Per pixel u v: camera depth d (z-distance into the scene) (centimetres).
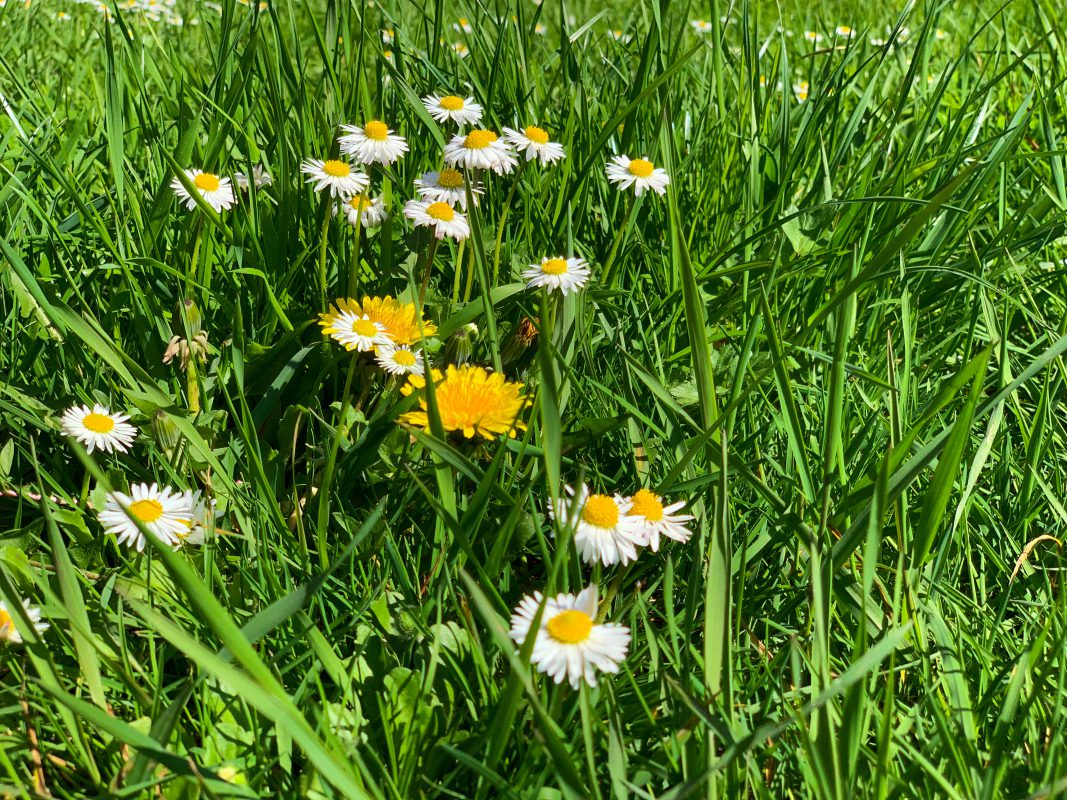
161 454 35
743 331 42
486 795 28
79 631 26
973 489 37
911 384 41
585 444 35
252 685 24
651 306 44
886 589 34
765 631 33
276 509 34
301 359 38
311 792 27
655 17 48
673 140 44
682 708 28
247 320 42
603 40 65
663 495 33
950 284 48
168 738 26
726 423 33
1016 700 28
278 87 45
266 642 31
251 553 33
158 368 39
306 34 84
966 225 50
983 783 27
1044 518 38
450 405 32
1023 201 55
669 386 39
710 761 26
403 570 32
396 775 27
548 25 85
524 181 47
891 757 28
